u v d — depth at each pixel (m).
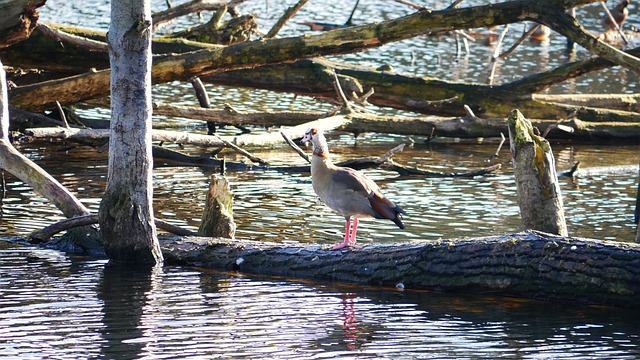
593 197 18.05
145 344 9.71
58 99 20.70
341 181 12.30
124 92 12.71
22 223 15.16
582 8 49.31
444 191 18.53
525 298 11.29
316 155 12.62
